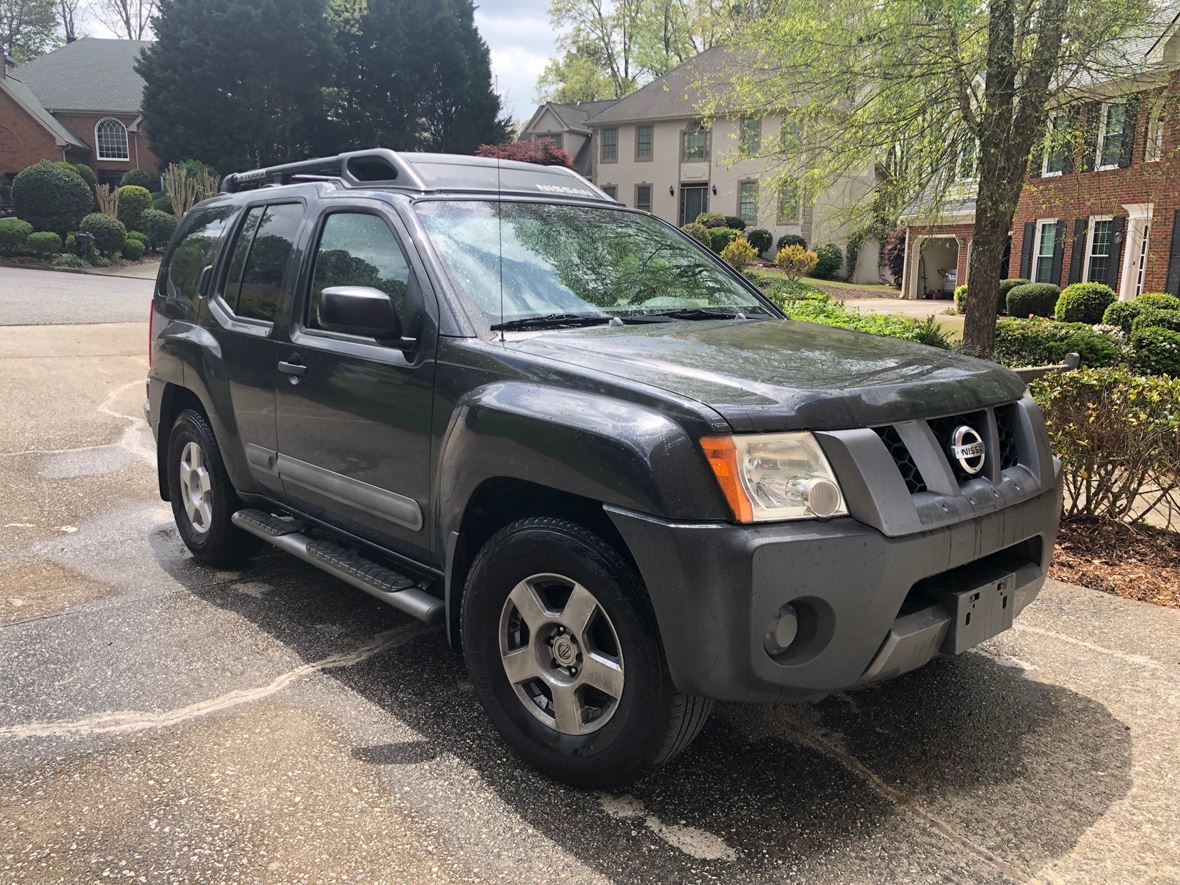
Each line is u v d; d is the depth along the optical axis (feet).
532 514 10.29
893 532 8.07
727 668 7.91
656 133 132.05
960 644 8.93
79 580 15.26
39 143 127.24
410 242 11.15
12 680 11.59
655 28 175.42
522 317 10.85
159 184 124.88
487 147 116.06
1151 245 65.00
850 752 10.18
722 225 122.11
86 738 10.20
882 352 10.50
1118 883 8.07
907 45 31.53
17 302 56.65
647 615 8.43
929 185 35.60
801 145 36.70
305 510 13.28
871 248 116.57
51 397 30.30
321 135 134.92
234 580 15.37
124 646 12.67
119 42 157.07
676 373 8.97
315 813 8.87
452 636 10.54
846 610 7.99
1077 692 11.64
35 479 21.45
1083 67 31.04
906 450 8.71
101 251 92.89
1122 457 16.40
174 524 18.43
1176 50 33.94
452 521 10.05
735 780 9.58
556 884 7.91
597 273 12.16
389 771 9.62
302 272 12.85
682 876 8.04
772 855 8.36
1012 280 79.05
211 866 8.07
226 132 120.88
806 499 7.99
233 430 14.20
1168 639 13.17
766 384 8.64
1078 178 36.96
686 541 7.87
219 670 11.98
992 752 10.23
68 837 8.43
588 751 9.00
